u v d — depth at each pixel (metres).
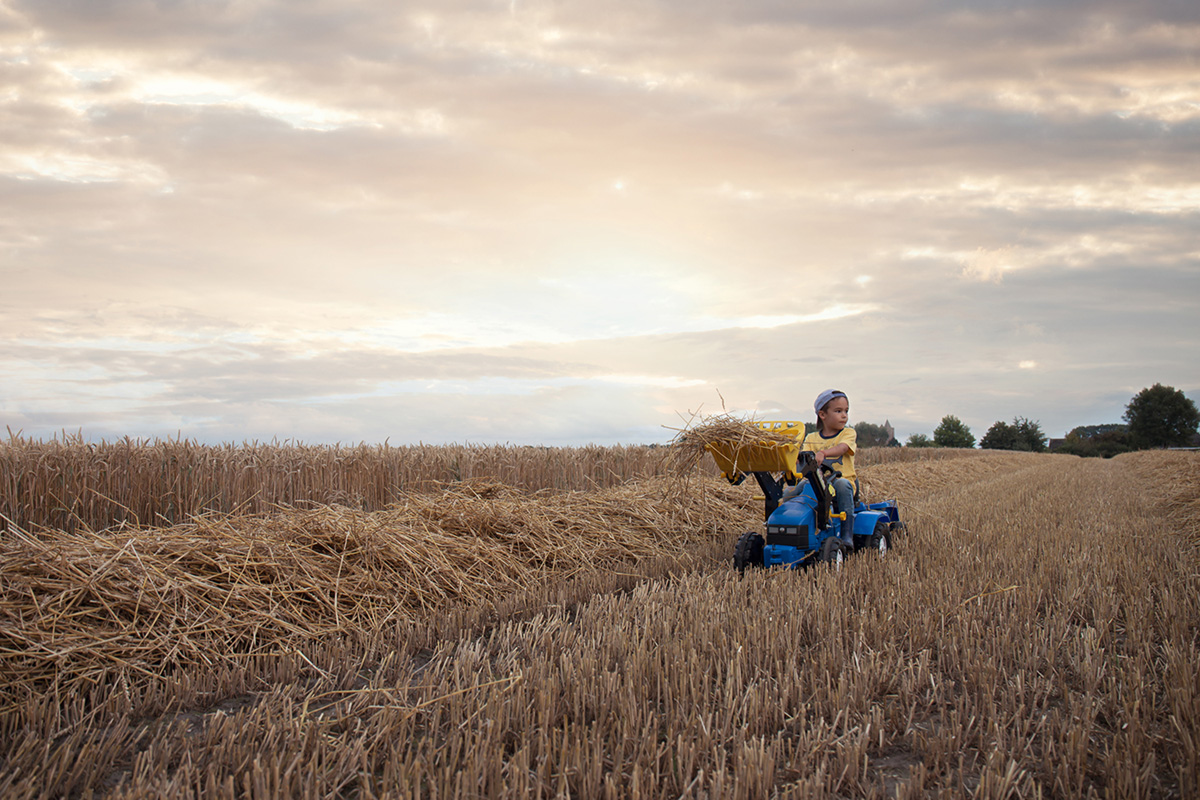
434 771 2.70
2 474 6.47
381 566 5.81
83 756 2.81
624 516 8.71
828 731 3.04
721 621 4.44
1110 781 2.58
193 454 7.85
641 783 2.51
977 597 5.20
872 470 17.67
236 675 3.85
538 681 3.46
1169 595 5.04
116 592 4.42
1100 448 92.06
